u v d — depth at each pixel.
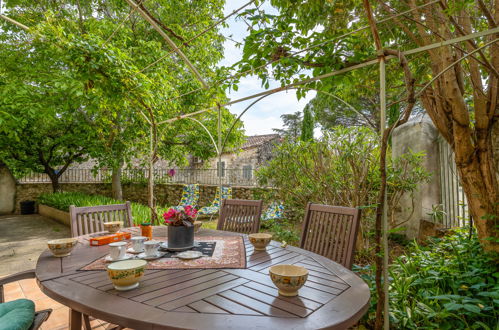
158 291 1.14
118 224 2.28
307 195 4.19
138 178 10.33
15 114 4.82
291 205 4.52
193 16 7.36
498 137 2.75
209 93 3.86
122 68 3.43
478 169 2.39
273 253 1.73
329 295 1.12
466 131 2.38
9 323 1.25
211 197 9.15
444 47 2.33
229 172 9.25
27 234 5.88
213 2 7.39
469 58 2.42
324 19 3.33
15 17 6.27
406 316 1.88
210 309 0.99
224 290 1.16
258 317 0.93
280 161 4.42
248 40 2.49
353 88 3.98
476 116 2.38
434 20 2.43
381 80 1.91
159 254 1.64
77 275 1.32
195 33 7.14
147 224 2.04
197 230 2.35
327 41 2.26
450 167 3.76
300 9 3.13
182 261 1.54
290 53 2.48
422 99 2.80
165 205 9.64
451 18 2.14
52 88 4.87
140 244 1.70
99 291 1.14
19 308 1.42
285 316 0.94
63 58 3.29
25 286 3.05
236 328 0.86
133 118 6.63
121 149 8.42
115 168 8.31
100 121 7.24
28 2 6.68
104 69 3.40
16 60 6.11
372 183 3.58
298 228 4.73
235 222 2.70
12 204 8.73
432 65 2.65
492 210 2.34
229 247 1.85
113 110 5.14
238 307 1.00
